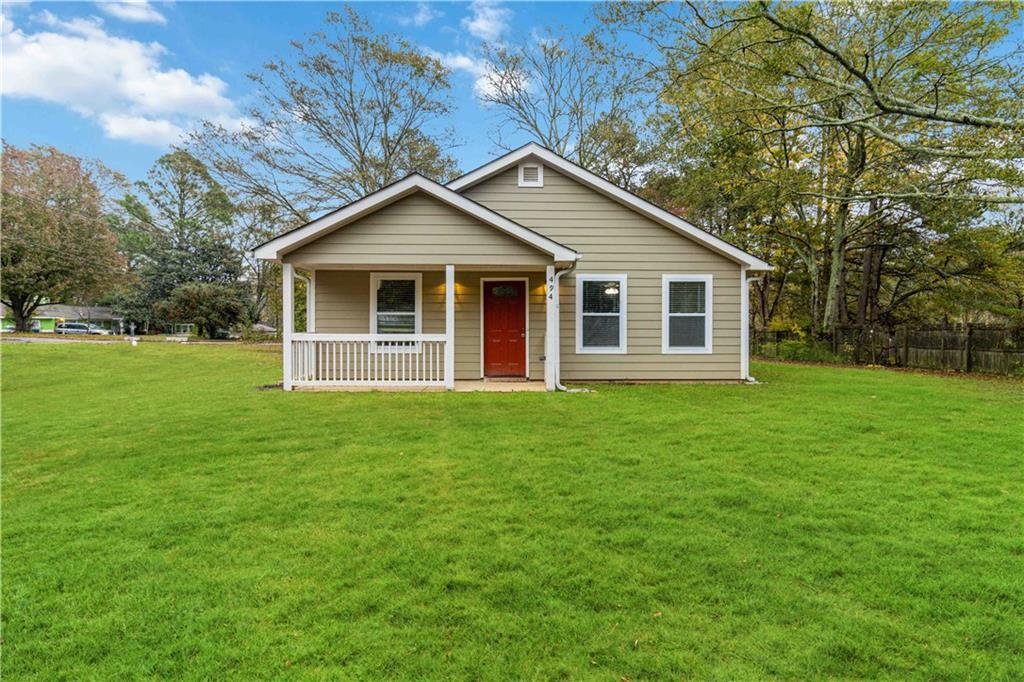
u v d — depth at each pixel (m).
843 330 17.03
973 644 2.27
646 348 10.73
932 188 14.26
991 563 2.96
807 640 2.29
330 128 18.94
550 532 3.37
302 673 2.09
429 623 2.41
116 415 7.13
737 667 2.11
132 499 3.99
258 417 6.89
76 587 2.73
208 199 36.03
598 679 2.05
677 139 16.86
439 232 9.03
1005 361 12.14
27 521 3.57
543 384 10.16
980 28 10.75
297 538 3.30
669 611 2.50
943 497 3.98
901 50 12.33
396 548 3.15
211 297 35.97
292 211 18.73
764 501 3.88
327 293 10.66
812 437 5.78
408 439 5.76
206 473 4.62
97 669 2.13
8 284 30.08
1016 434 5.94
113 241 34.00
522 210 10.71
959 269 18.27
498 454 5.15
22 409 7.65
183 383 10.62
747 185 17.27
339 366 10.61
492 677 2.06
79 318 48.69
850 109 15.01
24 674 2.11
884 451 5.24
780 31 9.96
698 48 10.96
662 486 4.21
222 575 2.84
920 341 14.35
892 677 2.07
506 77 21.89
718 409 7.45
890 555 3.06
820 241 20.06
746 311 10.73
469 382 10.47
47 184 31.06
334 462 4.92
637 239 10.71
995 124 9.84
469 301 10.87
